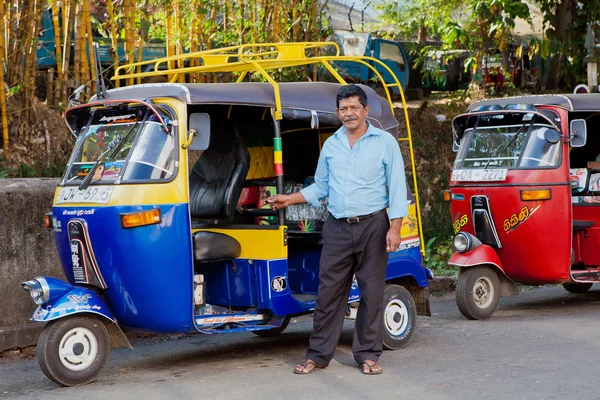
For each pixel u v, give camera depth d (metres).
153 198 5.68
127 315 5.84
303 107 6.35
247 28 11.09
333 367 6.02
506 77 15.45
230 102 5.93
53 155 9.97
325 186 5.85
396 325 6.63
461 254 8.07
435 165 13.17
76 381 5.68
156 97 5.89
